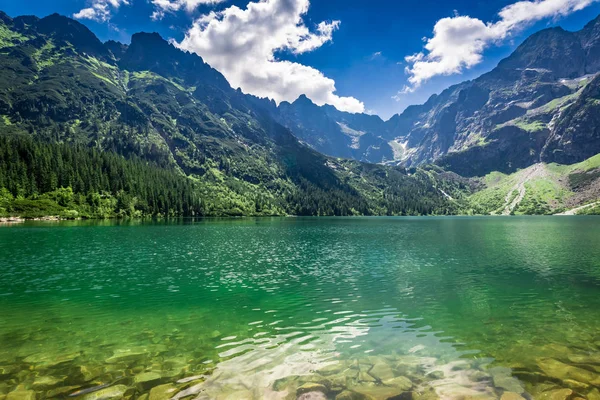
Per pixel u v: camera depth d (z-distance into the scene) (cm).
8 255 5131
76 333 1988
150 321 2227
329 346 1773
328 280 3538
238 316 2339
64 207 15988
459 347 1745
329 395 1251
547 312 2403
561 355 1623
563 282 3406
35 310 2484
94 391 1288
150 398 1233
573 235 8825
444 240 7869
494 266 4353
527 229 11544
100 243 6706
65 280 3519
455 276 3725
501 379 1370
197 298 2836
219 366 1523
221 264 4522
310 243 7231
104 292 3031
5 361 1572
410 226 14250
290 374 1437
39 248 5888
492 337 1897
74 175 18150
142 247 6228
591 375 1400
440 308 2520
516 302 2683
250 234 9475
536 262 4641
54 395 1255
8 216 13388
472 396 1233
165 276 3747
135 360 1591
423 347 1748
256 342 1839
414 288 3184
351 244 7031
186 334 1973
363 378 1390
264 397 1240
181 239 7775
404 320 2236
